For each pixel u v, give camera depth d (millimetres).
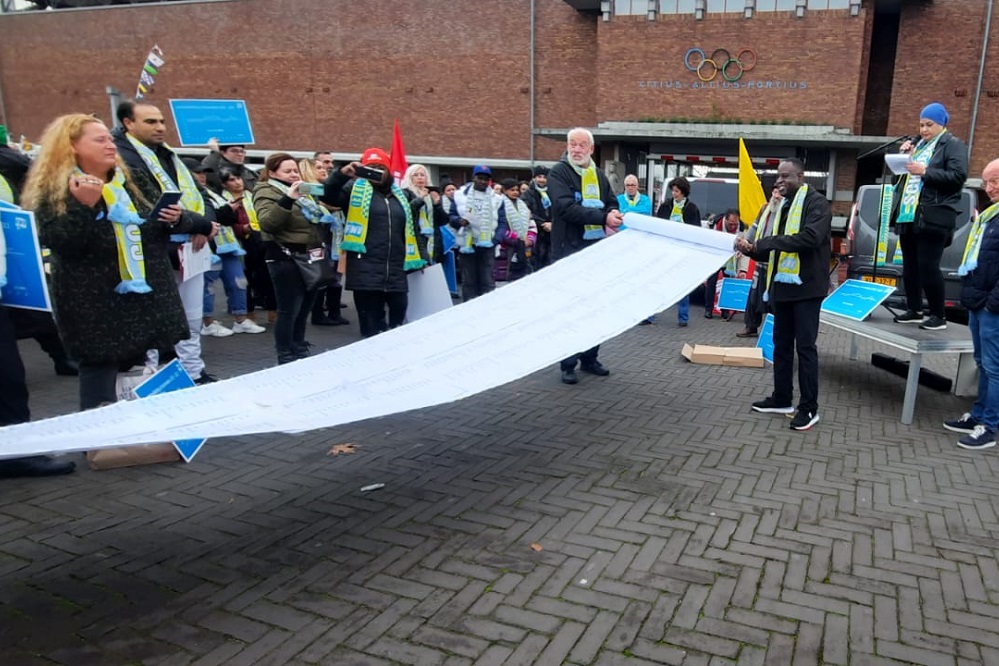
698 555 3314
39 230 3582
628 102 19469
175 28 25844
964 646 2670
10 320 3996
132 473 4242
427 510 3775
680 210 9641
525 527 3582
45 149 3500
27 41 27984
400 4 22984
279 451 4629
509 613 2842
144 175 4289
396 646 2631
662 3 18734
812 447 4758
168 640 2650
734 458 4539
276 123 25234
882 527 3611
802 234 4766
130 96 26938
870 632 2746
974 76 17609
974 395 6039
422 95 23281
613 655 2592
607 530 3551
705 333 8945
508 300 4695
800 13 17578
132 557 3254
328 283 6379
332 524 3607
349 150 24484
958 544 3447
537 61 21828
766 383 6367
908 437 4996
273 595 2963
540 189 10008
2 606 2848
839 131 17672
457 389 3492
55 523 3576
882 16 19109
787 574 3154
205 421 2814
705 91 18766
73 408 5355
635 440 4863
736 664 2551
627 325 4355
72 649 2588
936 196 5402
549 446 4742
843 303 6430
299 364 3664
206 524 3594
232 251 7922
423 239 7125
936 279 5547
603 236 6016
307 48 24344
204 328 8164
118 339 3824
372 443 4797
